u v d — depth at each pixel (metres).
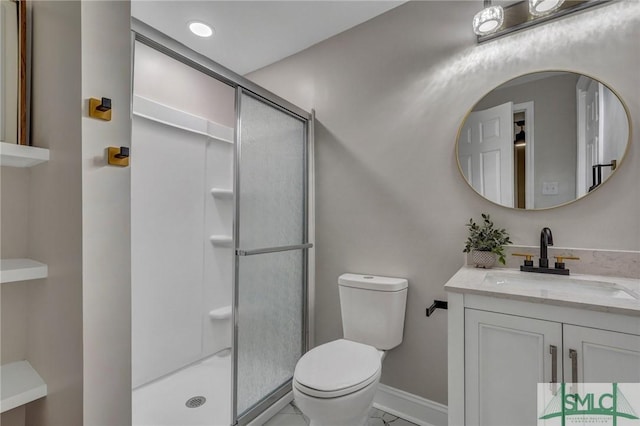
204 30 2.12
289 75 2.43
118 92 0.87
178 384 2.09
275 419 1.83
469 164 1.67
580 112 1.41
